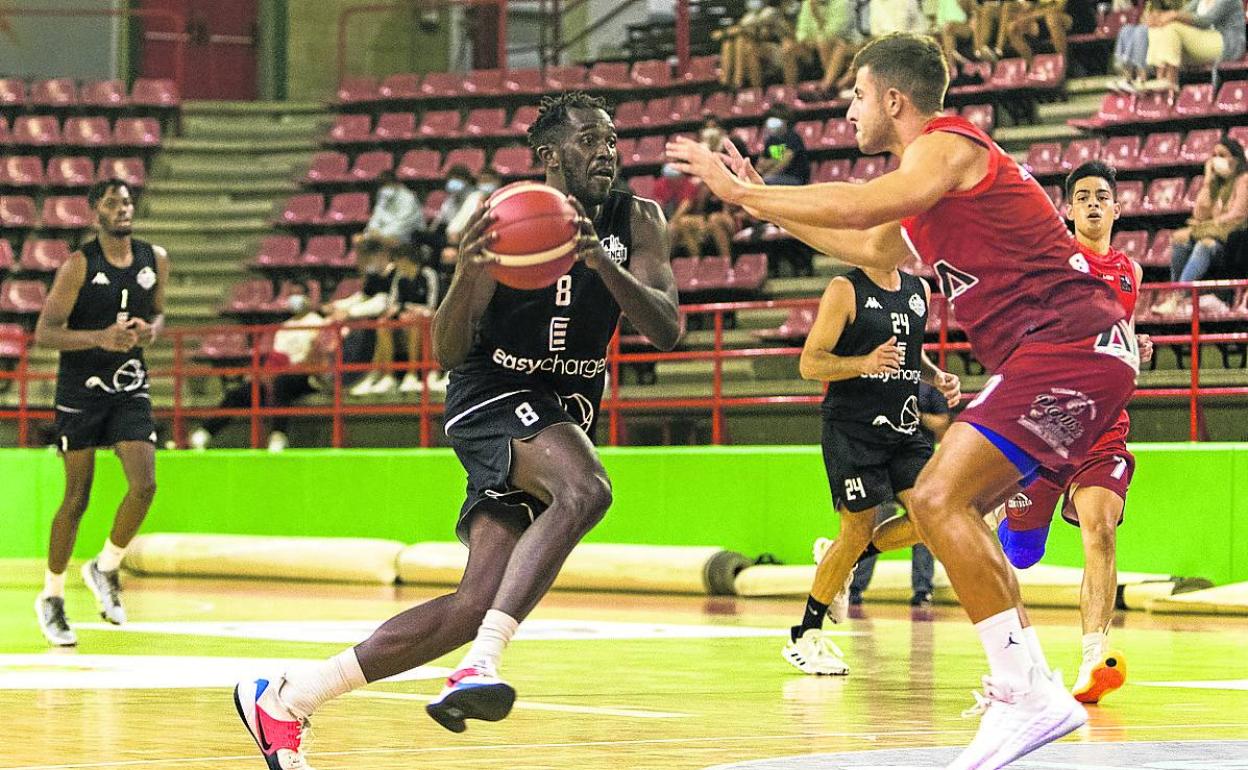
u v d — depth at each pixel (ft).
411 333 82.74
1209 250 67.21
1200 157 78.43
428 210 100.53
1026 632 20.15
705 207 87.15
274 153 115.24
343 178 107.34
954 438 20.68
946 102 88.99
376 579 68.49
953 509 20.36
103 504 79.46
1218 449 56.29
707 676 34.60
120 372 42.68
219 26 123.03
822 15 92.68
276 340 85.76
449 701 19.12
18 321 100.32
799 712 28.35
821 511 63.21
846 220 20.35
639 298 21.36
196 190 112.27
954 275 21.31
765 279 83.56
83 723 26.32
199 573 73.10
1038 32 89.35
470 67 121.70
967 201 20.74
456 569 66.69
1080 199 33.04
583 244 20.54
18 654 38.50
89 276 42.24
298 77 121.29
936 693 31.50
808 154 90.38
